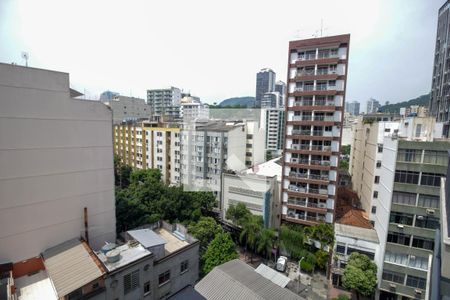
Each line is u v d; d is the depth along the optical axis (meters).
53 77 19.39
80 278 15.96
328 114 34.41
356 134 50.69
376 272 26.91
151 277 19.44
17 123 17.84
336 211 36.56
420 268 24.22
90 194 22.53
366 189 38.34
